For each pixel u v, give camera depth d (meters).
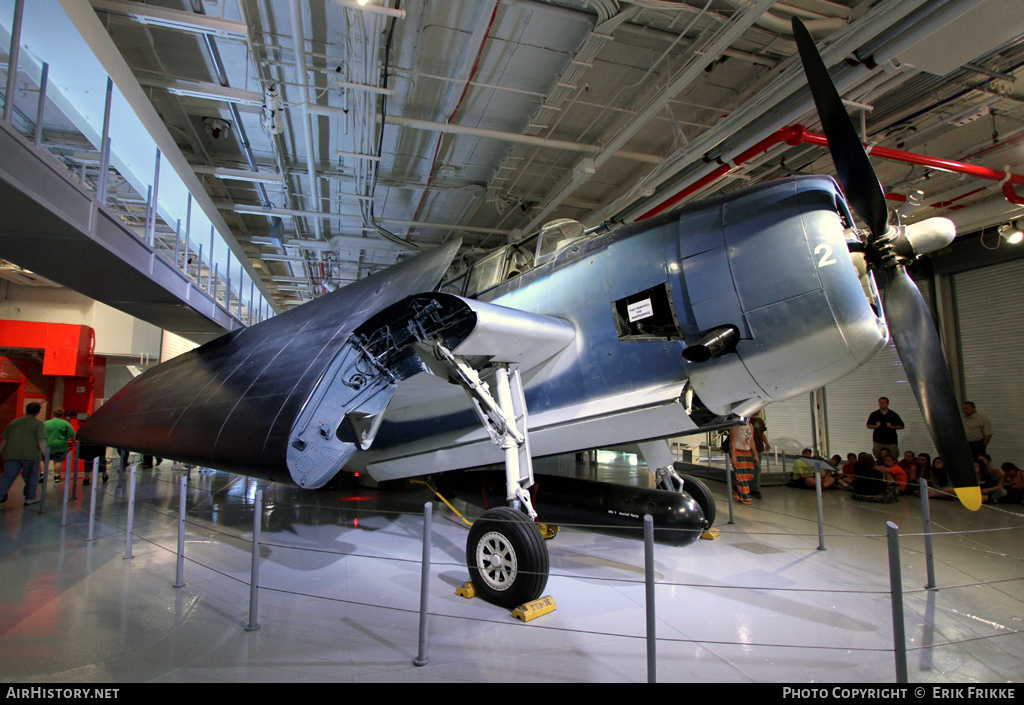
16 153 3.57
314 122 7.77
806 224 3.34
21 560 4.46
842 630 3.06
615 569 4.25
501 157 8.86
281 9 5.64
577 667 2.62
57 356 10.89
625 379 4.04
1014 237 8.30
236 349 6.67
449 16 5.77
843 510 6.96
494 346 3.85
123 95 5.26
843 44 4.76
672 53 6.26
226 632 3.04
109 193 8.48
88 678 2.49
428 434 5.35
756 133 6.15
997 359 9.41
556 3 5.52
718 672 2.55
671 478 5.26
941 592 3.73
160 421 6.05
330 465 4.10
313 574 4.13
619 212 8.87
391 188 9.97
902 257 3.48
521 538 3.33
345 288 6.54
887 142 7.07
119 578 4.00
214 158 8.93
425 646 2.71
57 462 9.77
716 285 3.57
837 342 3.24
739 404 3.89
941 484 8.66
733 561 4.47
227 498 7.71
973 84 5.86
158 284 6.23
